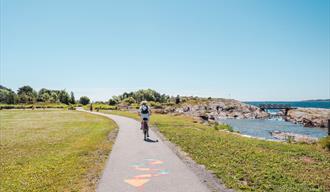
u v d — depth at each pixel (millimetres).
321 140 17969
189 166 10898
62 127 28641
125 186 8500
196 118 48625
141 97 140500
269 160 11922
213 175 9602
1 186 8773
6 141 19078
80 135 21688
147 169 10469
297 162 11805
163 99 146625
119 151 14094
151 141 17484
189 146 15148
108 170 10352
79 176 9609
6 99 129250
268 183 8664
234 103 111125
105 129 25234
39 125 31438
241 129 49188
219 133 22766
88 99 144250
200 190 8094
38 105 103500
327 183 8922
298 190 8102
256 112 99125
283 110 99250
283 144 17469
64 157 12953
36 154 14227
